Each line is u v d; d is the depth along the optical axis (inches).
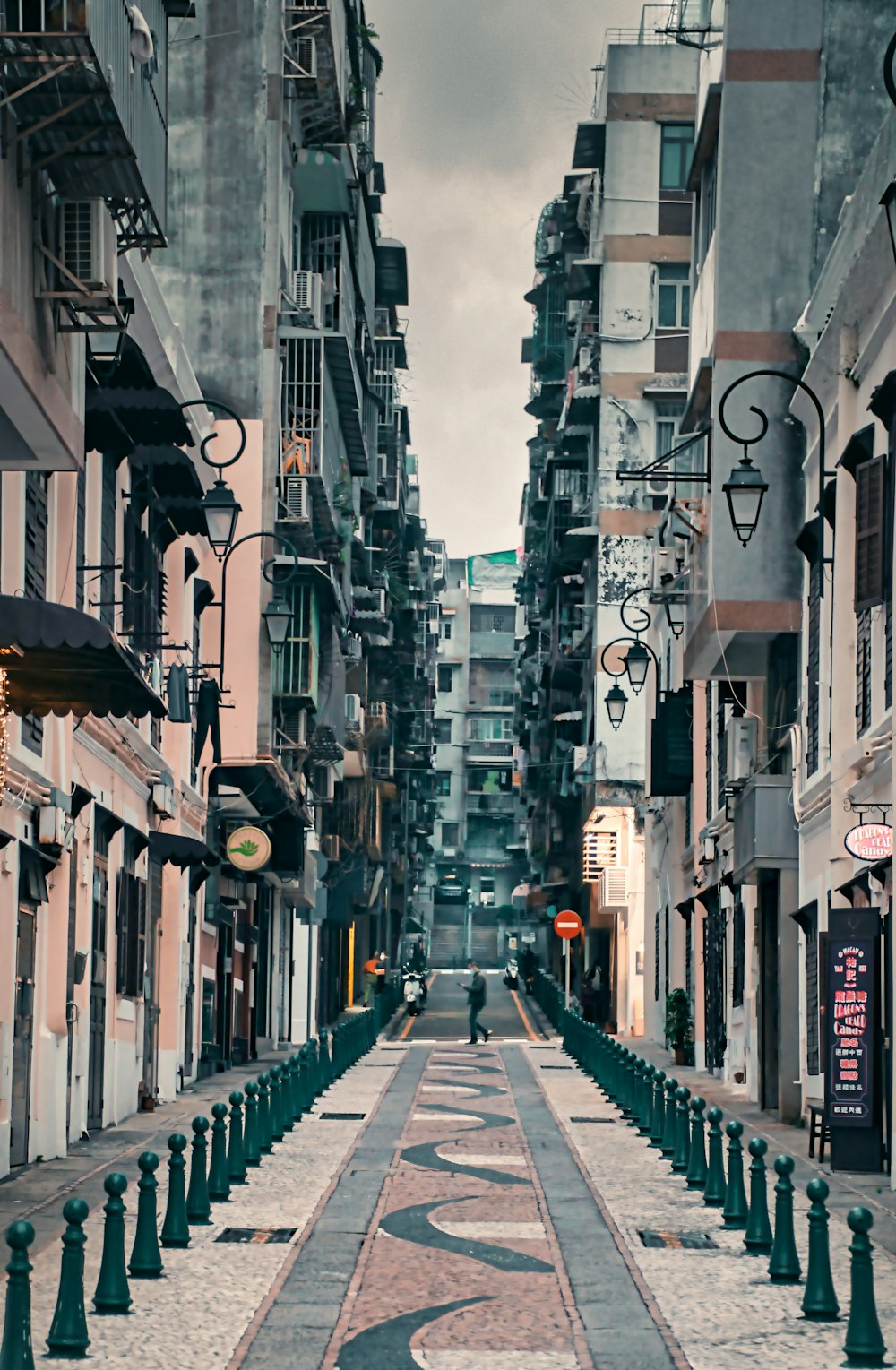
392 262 2453.2
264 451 1480.1
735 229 1052.5
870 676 844.6
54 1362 412.2
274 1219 634.2
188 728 1279.5
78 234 571.8
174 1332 444.8
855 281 831.7
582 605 2400.3
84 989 917.2
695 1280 523.8
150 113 584.1
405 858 3703.3
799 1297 496.4
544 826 3058.6
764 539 1043.9
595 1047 1364.4
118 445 886.4
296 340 1507.1
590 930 2517.2
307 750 1551.4
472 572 5191.9
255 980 1756.9
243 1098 756.0
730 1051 1327.5
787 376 872.9
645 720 2113.7
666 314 2253.9
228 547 1053.2
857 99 1053.8
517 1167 799.1
